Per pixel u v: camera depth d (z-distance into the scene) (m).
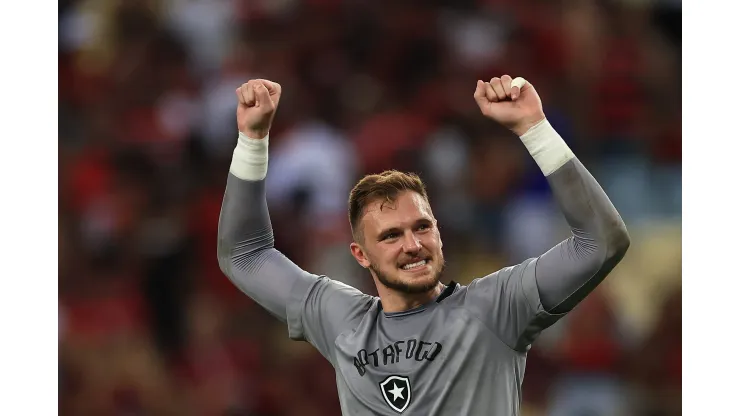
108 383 31.86
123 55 38.41
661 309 32.03
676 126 37.28
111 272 33.69
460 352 12.69
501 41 38.94
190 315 32.50
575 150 36.72
